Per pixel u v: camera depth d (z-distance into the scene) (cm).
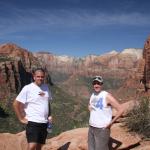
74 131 927
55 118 10338
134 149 816
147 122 878
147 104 934
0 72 12094
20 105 677
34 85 680
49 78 15088
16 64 13825
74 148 833
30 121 669
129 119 912
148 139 855
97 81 680
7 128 8106
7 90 11862
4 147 824
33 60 17788
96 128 681
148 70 8088
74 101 13338
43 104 677
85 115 11275
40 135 680
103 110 675
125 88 9381
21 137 872
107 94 676
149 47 8475
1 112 9106
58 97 13388
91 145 698
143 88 6562
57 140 899
